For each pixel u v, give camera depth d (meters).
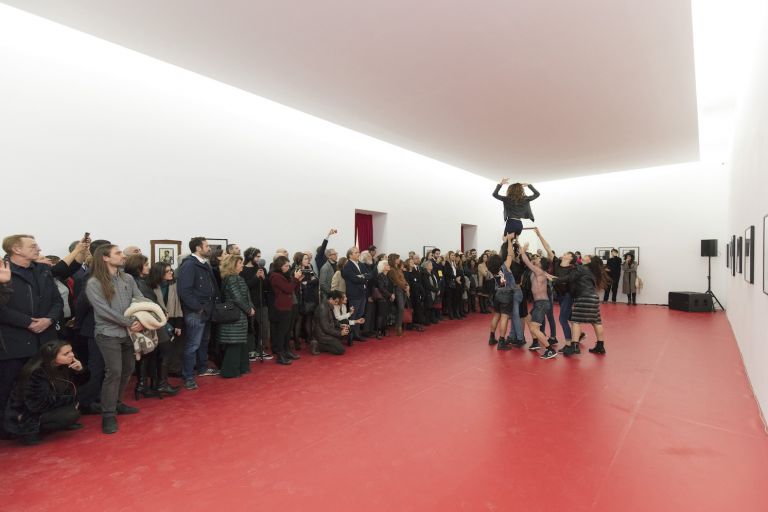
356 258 7.05
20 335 3.24
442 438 3.25
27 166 4.52
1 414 3.20
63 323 4.12
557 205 14.18
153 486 2.58
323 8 4.06
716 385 4.54
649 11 4.14
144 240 5.51
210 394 4.33
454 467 2.79
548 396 4.20
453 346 6.60
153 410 3.89
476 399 4.13
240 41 4.74
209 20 4.30
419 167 10.85
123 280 3.65
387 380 4.79
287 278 5.75
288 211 7.47
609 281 6.23
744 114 5.49
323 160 8.16
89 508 2.35
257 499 2.43
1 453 3.04
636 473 2.69
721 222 11.24
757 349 4.11
